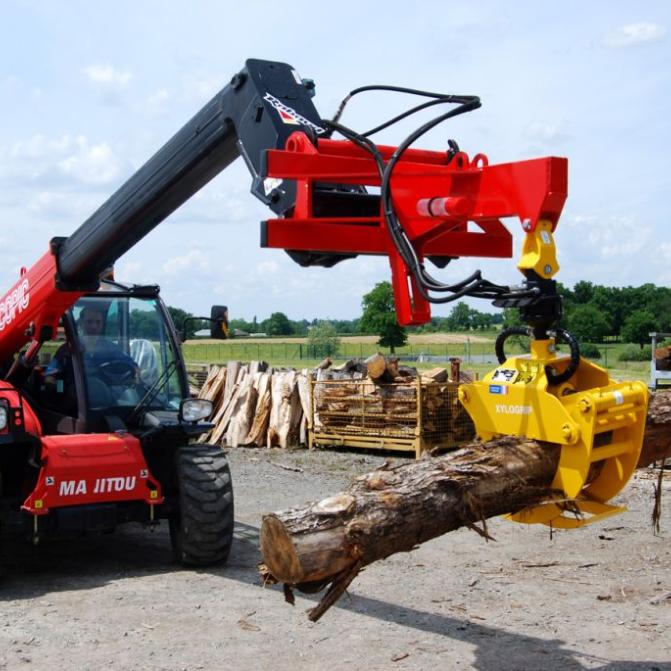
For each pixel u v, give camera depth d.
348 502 3.93
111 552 7.36
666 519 8.02
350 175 4.09
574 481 3.82
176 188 5.72
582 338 58.59
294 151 4.24
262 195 4.45
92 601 5.88
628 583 6.20
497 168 3.86
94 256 6.32
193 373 18.66
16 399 6.79
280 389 14.11
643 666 4.69
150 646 5.02
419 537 4.04
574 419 3.77
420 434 12.12
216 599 5.91
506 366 4.07
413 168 4.15
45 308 6.66
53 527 6.29
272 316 102.12
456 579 6.34
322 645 5.03
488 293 3.81
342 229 4.14
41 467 6.27
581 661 4.77
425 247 4.29
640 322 57.78
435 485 4.02
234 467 11.89
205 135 5.28
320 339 65.75
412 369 13.48
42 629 5.31
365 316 60.44
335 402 13.14
